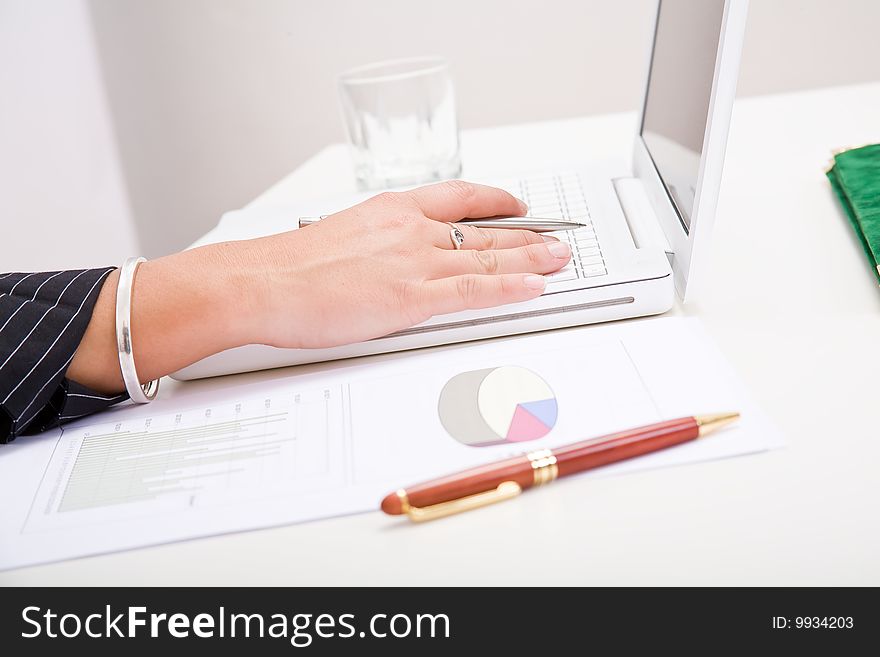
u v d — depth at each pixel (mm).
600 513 371
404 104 824
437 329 523
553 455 391
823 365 461
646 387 452
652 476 391
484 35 1493
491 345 521
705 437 411
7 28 1292
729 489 376
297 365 535
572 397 451
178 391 523
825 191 714
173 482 427
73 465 450
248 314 492
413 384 483
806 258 597
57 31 1397
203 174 1627
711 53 500
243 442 453
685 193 546
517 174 740
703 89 516
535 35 1486
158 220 1653
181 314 487
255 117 1578
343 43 1509
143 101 1547
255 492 411
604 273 527
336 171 962
